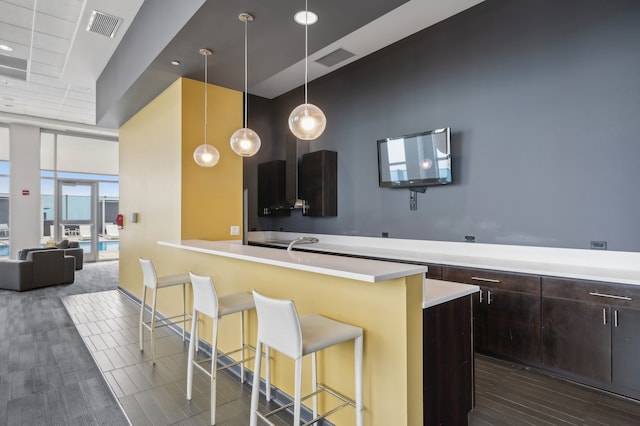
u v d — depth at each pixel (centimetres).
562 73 303
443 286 213
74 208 895
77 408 233
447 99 383
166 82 390
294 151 571
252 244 566
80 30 395
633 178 267
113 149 955
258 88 584
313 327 187
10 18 380
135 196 509
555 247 308
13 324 408
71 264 651
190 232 383
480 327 310
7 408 232
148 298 461
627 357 236
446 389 189
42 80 557
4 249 797
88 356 316
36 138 810
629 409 232
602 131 282
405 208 426
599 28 283
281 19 267
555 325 268
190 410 231
